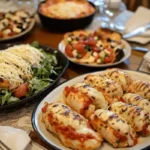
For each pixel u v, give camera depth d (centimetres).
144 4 159
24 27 103
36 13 119
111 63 81
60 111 54
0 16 109
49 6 112
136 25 103
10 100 65
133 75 71
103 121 52
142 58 86
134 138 53
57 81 72
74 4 110
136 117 54
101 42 90
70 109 56
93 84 64
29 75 72
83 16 103
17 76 69
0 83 67
